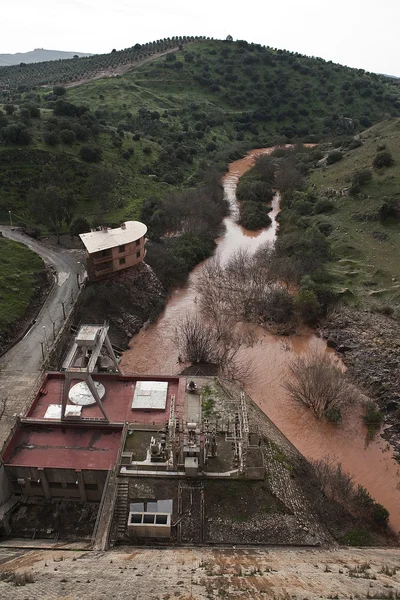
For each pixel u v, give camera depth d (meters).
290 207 106.50
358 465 44.47
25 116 104.44
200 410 42.66
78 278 66.75
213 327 64.81
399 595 20.64
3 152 93.44
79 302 61.34
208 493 35.38
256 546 33.12
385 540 36.19
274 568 26.45
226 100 181.75
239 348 61.72
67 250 76.12
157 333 64.94
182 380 47.31
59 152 99.06
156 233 86.50
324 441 46.97
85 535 35.25
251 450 38.69
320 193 107.12
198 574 24.64
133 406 43.06
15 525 36.03
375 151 113.94
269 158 133.75
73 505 37.81
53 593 20.55
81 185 96.50
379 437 47.75
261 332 65.81
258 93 186.00
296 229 92.50
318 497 37.84
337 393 49.09
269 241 93.81
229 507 34.88
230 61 198.50
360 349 60.28
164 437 38.81
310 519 35.72
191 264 84.00
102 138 115.31
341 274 76.56
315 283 72.69
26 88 170.25
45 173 89.88
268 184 123.75
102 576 23.83
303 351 62.00
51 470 36.38
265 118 176.62
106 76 188.50
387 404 51.41
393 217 90.31
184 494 35.25
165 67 189.75
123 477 35.97
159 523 33.22
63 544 33.19
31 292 61.25
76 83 185.88
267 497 35.66
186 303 73.19
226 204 112.38
